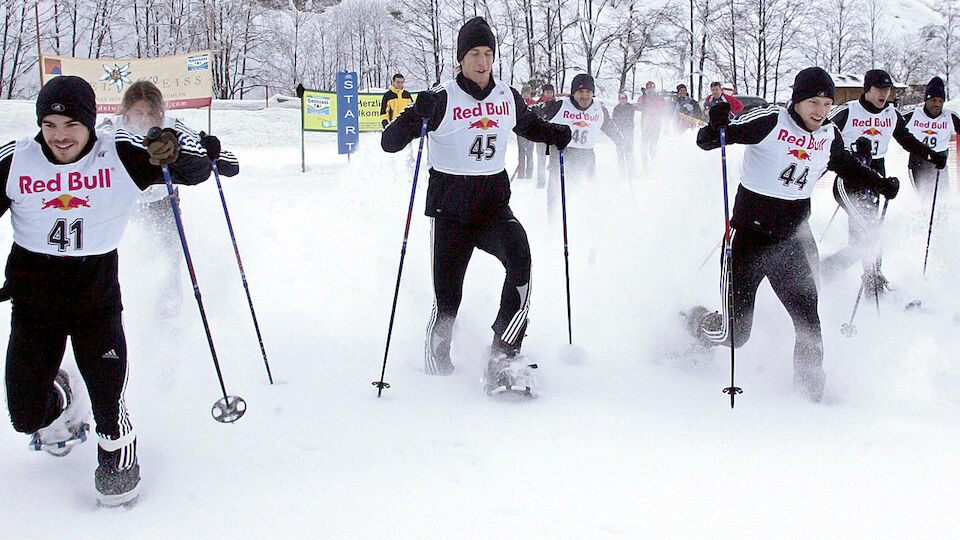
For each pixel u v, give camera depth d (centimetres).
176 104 1230
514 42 3083
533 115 396
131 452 254
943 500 257
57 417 277
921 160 648
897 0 5428
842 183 530
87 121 247
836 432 314
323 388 358
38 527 237
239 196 924
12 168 246
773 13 3009
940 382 375
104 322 259
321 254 631
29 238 253
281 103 2862
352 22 4531
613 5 3047
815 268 369
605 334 445
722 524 240
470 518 242
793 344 441
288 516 244
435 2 3244
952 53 3697
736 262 371
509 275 364
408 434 307
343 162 1441
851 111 545
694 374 388
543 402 344
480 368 394
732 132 359
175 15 3819
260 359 396
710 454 291
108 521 241
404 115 359
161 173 263
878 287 535
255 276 555
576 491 261
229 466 278
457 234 379
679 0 3020
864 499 257
